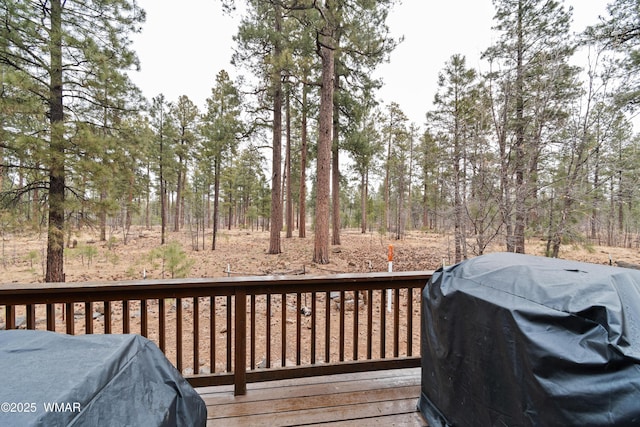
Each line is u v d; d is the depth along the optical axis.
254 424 1.66
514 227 6.30
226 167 16.73
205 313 5.18
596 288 1.06
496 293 1.27
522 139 5.74
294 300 5.79
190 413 1.06
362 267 9.02
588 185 5.71
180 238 17.86
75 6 6.33
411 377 2.20
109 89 6.86
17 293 1.67
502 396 1.16
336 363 2.15
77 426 0.66
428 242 15.54
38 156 5.82
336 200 13.77
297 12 7.41
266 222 30.53
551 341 0.98
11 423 0.59
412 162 19.11
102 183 6.82
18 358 0.84
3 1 5.42
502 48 7.08
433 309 1.65
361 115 11.93
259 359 3.62
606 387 0.83
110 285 1.75
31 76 5.83
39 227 6.62
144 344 1.10
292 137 17.81
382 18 8.06
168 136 16.58
